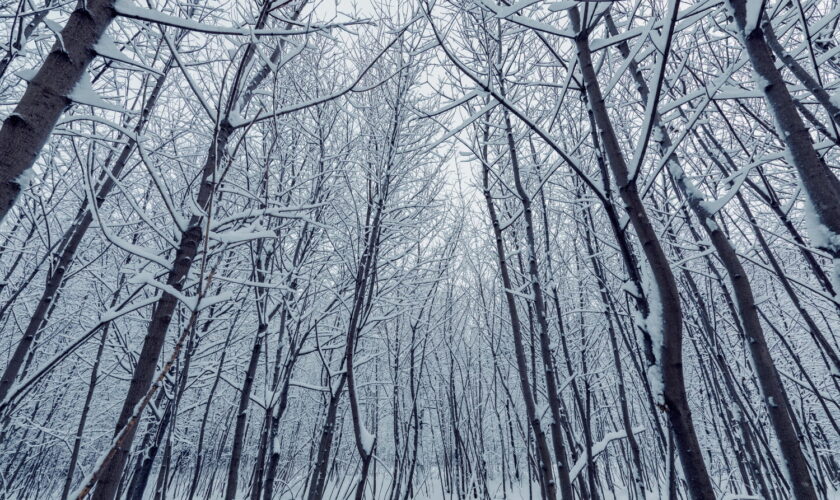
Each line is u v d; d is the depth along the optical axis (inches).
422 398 358.9
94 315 212.4
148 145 172.7
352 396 109.3
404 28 92.0
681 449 45.2
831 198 60.5
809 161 62.6
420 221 199.6
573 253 212.5
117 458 72.7
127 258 181.2
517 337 116.0
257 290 149.6
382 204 146.9
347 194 203.8
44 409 298.5
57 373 259.0
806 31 64.8
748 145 144.7
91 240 191.5
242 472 381.7
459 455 277.0
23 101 50.3
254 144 180.2
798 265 196.5
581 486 142.5
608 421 354.9
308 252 166.1
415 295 207.0
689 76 140.9
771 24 95.6
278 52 105.3
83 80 55.2
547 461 104.5
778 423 75.0
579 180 165.8
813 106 125.0
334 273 206.7
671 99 127.6
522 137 127.9
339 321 194.5
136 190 194.4
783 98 65.2
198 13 140.5
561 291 242.7
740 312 85.2
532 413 109.1
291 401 376.2
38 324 121.1
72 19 55.4
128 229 178.2
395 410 196.7
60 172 165.0
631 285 54.7
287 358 154.6
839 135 74.5
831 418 108.1
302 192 178.5
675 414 46.0
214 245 89.0
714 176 141.8
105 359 230.7
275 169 173.6
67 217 192.9
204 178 89.4
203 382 217.8
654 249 50.6
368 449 104.5
